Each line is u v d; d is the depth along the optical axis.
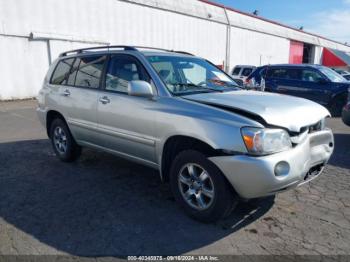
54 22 15.54
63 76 5.43
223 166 3.17
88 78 4.89
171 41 21.92
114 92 4.38
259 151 3.03
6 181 4.68
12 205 3.91
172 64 4.30
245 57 29.97
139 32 19.66
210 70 4.79
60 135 5.61
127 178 4.82
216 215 3.36
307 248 3.05
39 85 15.53
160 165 3.85
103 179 4.77
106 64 4.62
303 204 3.96
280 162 3.06
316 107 3.79
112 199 4.09
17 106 12.95
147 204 3.95
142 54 4.22
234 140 3.10
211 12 25.27
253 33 30.45
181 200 3.67
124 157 4.43
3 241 3.15
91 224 3.47
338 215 3.70
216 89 4.23
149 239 3.20
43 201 4.02
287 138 3.19
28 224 3.46
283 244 3.11
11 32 14.14
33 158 5.80
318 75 10.97
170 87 3.90
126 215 3.67
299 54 40.25
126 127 4.14
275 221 3.55
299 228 3.40
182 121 3.46
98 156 5.89
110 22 17.95
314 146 3.58
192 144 3.59
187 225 3.46
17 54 14.52
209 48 25.44
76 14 16.34
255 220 3.57
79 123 4.94
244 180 3.08
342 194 4.27
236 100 3.59
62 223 3.49
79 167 5.31
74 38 16.33
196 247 3.06
